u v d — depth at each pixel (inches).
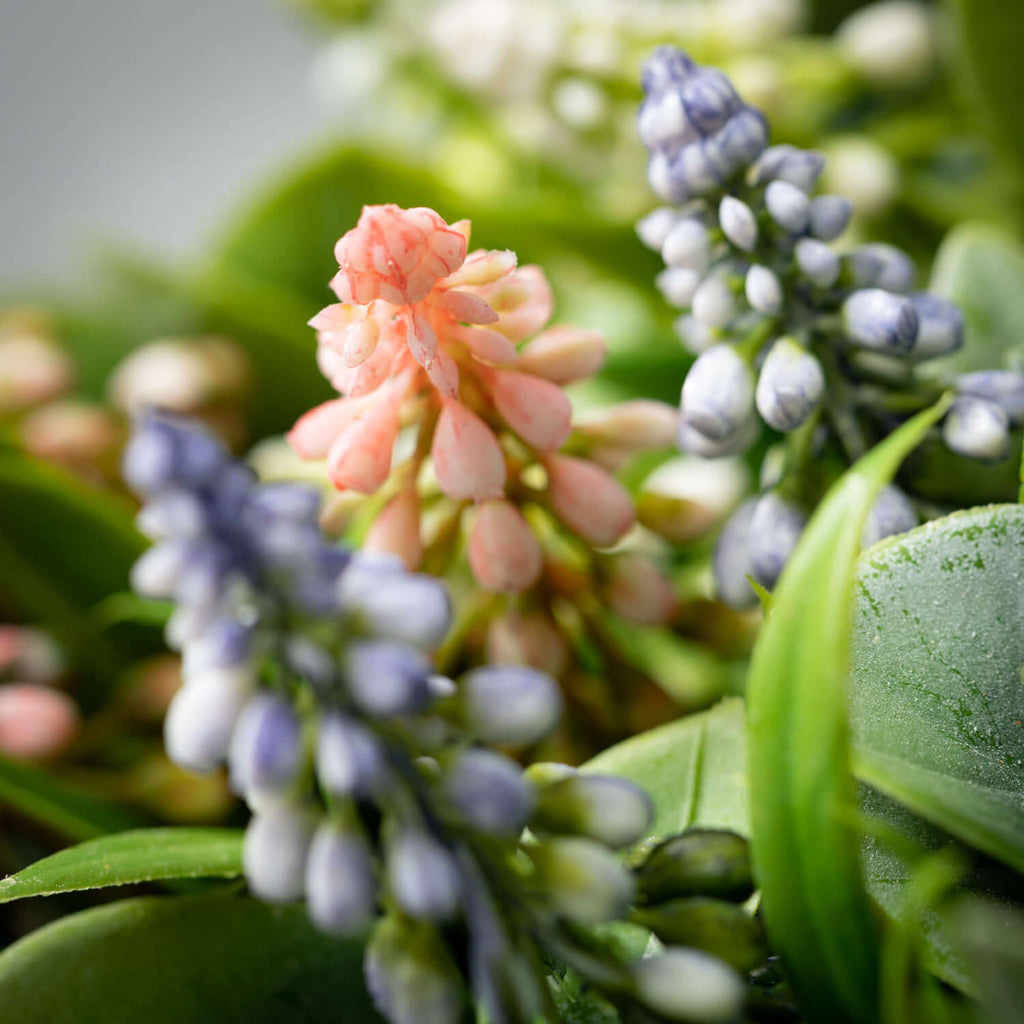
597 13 14.7
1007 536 10.5
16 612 14.2
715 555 11.5
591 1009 10.4
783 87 15.2
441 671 11.6
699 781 11.1
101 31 27.3
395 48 18.2
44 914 12.9
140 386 15.6
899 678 10.4
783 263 11.1
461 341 10.6
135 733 13.8
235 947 10.7
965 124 16.4
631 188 15.1
